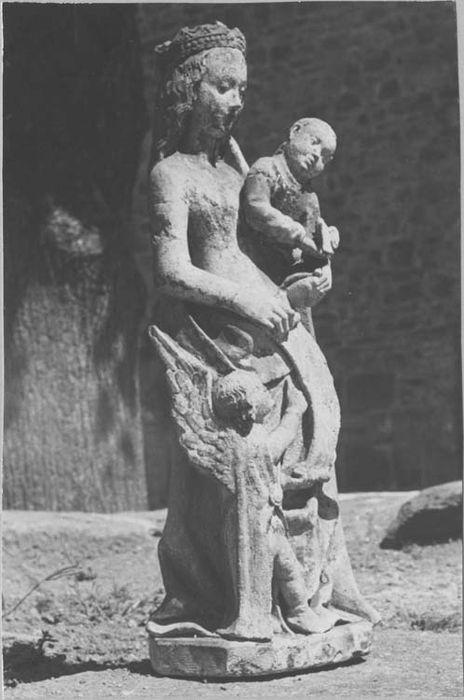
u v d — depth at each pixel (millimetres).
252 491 7027
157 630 7266
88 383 16484
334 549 7559
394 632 9047
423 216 20062
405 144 20172
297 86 20797
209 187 7438
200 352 7242
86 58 16141
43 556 12766
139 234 21562
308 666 7133
